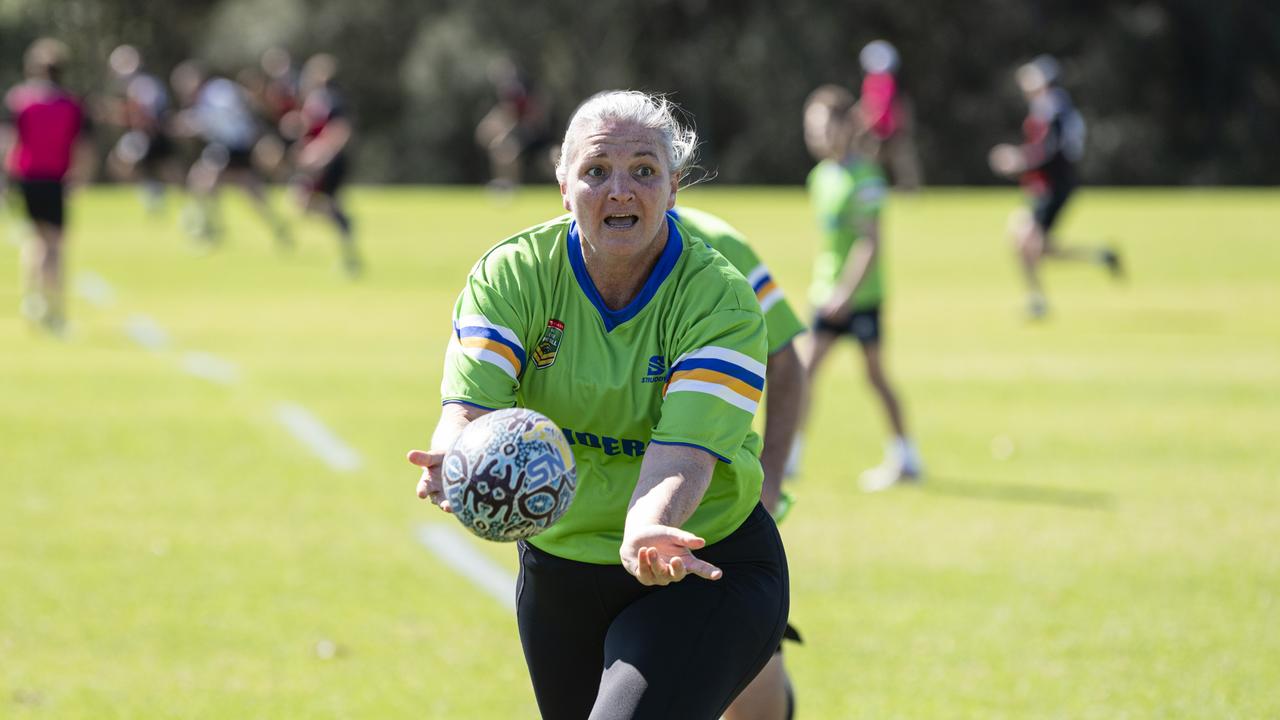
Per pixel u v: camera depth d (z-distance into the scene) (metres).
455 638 24.22
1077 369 52.97
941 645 23.89
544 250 14.35
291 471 36.00
